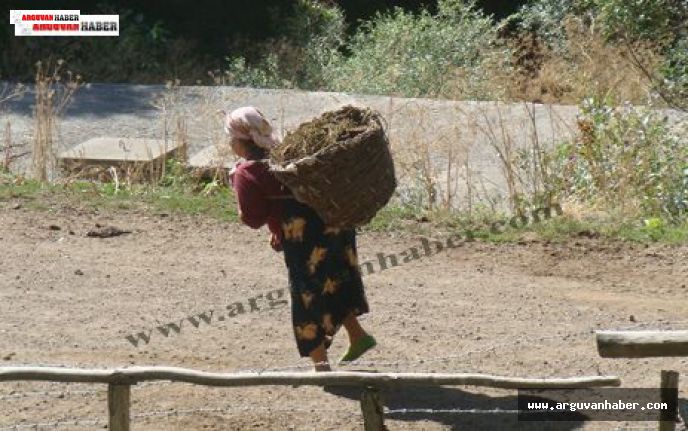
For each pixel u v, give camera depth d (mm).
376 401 11352
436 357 15328
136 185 24625
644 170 22828
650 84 30531
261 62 42656
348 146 12969
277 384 11383
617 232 20844
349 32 51594
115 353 15586
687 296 18000
